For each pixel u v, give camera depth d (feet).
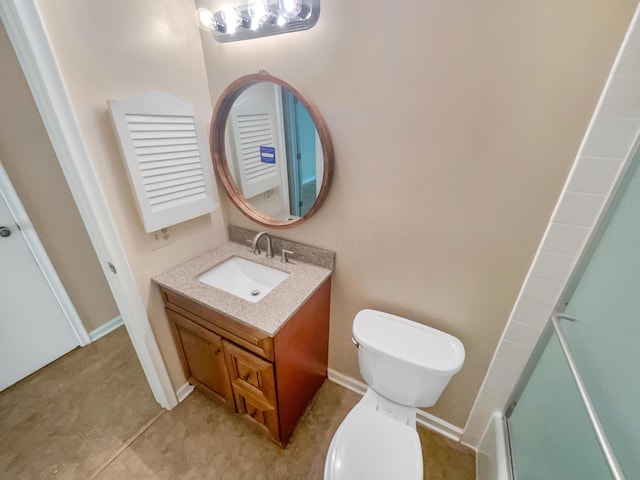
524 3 2.19
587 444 2.18
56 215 5.30
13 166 4.63
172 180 3.84
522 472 3.04
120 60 3.17
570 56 2.18
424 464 4.13
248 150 4.18
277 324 3.20
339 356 5.09
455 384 4.07
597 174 2.35
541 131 2.47
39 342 5.50
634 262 2.06
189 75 3.91
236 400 4.28
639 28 1.90
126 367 5.71
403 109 2.97
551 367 2.93
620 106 2.12
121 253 3.63
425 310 3.83
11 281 4.95
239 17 3.28
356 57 2.99
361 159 3.42
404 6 2.61
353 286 4.29
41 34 2.56
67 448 4.29
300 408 4.44
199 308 3.71
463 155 2.86
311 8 2.98
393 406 3.88
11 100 4.42
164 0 3.43
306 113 3.51
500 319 3.36
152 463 4.12
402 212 3.44
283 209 4.28
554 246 2.73
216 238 4.99
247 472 4.02
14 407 4.89
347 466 2.99
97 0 2.88
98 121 3.13
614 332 2.14
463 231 3.17
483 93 2.57
